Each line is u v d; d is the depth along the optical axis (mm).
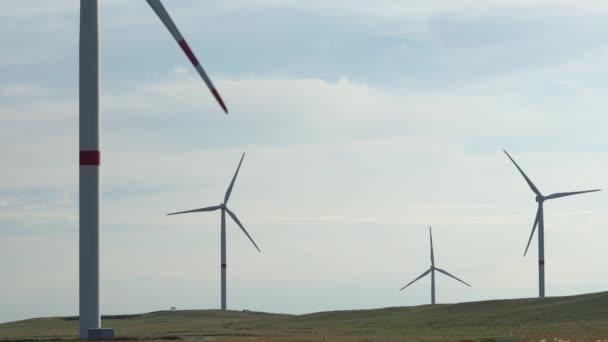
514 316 139500
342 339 87188
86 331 79438
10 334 153125
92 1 80625
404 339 86688
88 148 79250
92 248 79250
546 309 142500
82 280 79250
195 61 83312
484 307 161625
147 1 82500
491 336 96375
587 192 158625
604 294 149250
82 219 79188
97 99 79875
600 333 99875
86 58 79875
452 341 81875
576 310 136125
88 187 79062
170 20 83375
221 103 84312
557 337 87000
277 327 153250
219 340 84688
